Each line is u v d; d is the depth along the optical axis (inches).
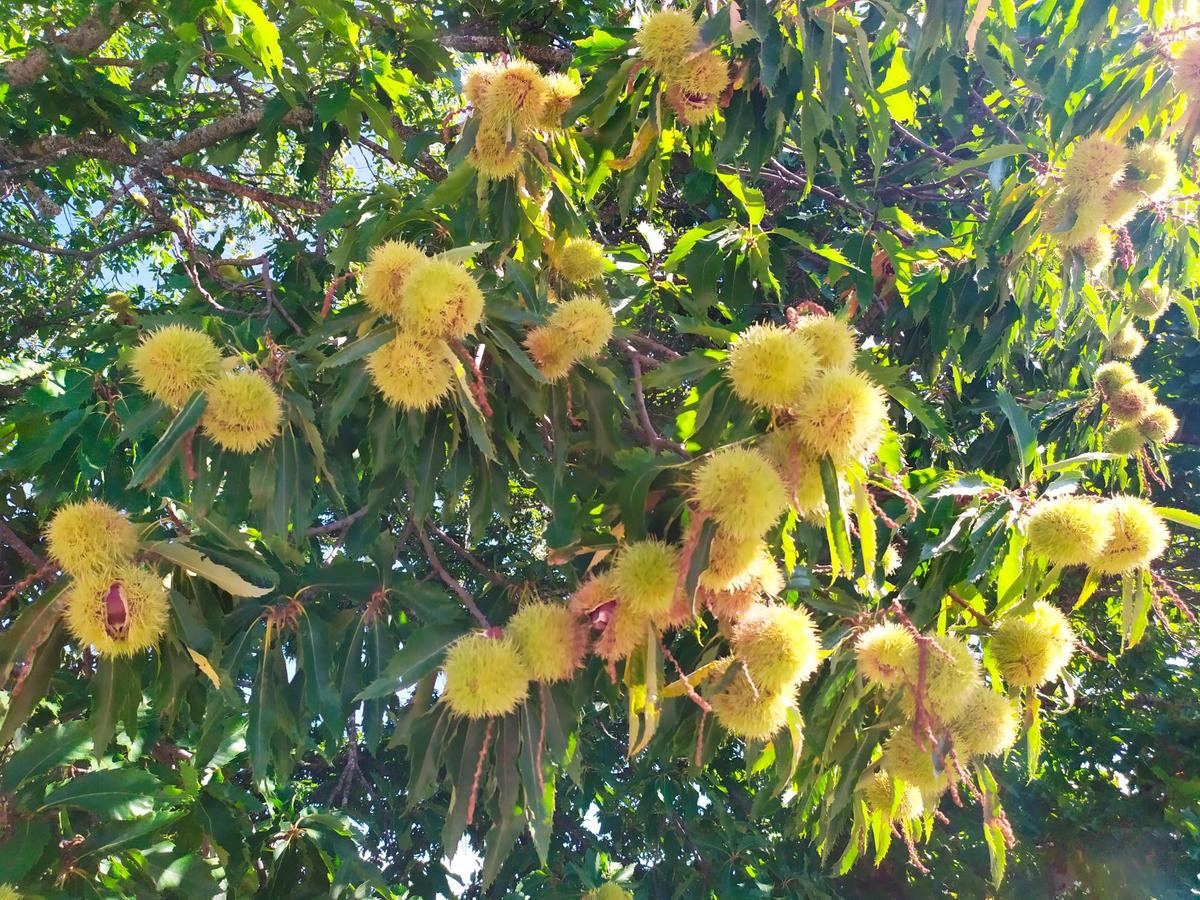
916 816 96.5
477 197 110.2
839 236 190.9
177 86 123.3
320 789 197.0
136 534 82.5
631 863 192.1
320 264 160.6
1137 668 213.3
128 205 208.7
